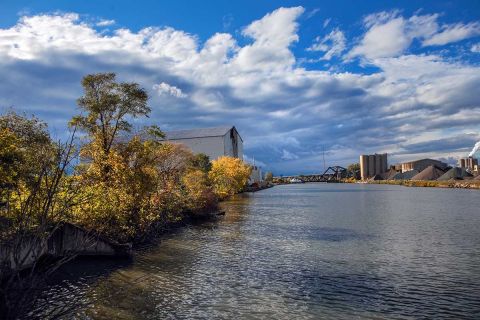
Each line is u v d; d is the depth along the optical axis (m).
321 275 22.16
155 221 36.34
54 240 22.55
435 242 32.41
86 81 34.78
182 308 16.73
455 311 16.62
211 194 56.88
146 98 36.47
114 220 29.45
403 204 70.69
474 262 25.25
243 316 15.92
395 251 28.80
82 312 16.09
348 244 31.77
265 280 21.11
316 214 55.91
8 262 13.94
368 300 17.95
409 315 16.19
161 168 50.59
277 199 91.06
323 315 16.12
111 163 32.91
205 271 22.91
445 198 84.44
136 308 16.69
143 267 23.78
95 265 24.06
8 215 14.44
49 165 15.34
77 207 25.20
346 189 149.25
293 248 30.06
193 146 129.88
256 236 35.97
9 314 13.00
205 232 38.56
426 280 21.16
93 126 35.03
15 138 18.28
